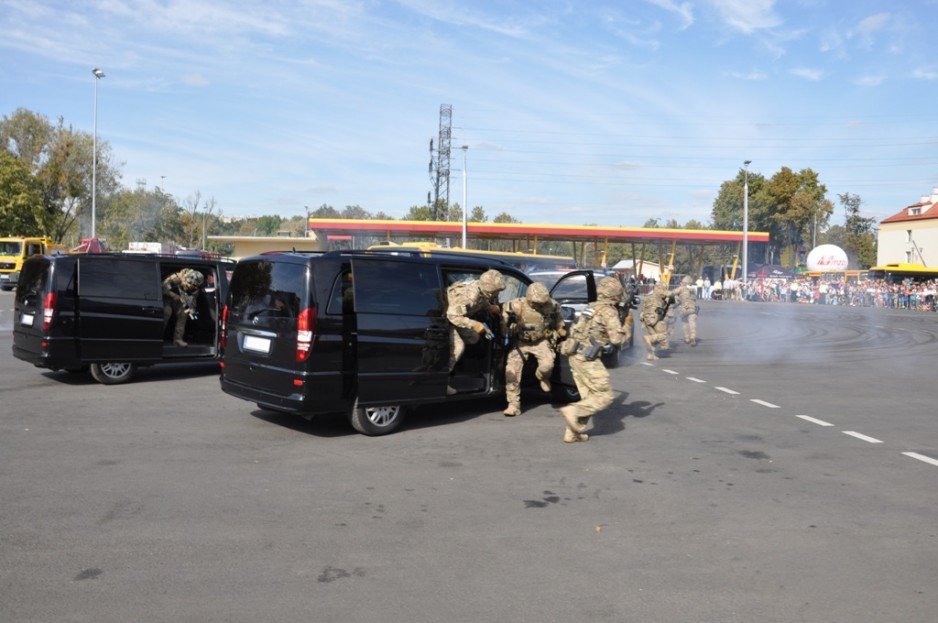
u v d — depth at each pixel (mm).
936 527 4836
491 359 8125
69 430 7227
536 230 43188
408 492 5410
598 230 43906
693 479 5895
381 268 7211
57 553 4145
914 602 3723
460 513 4965
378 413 7273
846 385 11203
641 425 7984
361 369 6926
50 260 9414
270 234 119250
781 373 12531
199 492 5320
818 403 9555
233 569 3973
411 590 3752
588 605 3619
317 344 6742
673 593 3777
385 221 40969
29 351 9727
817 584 3920
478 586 3814
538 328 8039
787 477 6000
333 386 6848
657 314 14133
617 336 6902
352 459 6332
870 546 4484
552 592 3760
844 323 27047
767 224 76375
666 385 10953
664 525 4801
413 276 7445
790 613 3578
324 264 6867
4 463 5996
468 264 8062
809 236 88250
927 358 15102
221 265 10789
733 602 3686
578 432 7016
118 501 5086
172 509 4938
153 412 8172
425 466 6137
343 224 40719
